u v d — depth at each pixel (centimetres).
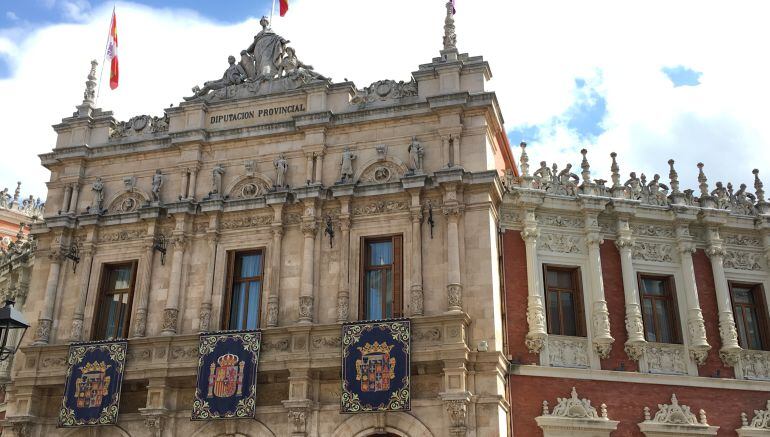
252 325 3086
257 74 3566
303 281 2992
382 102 3284
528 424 2827
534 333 2936
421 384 2780
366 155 3198
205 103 3475
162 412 2897
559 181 3250
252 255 3209
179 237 3209
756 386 3006
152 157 3475
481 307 2830
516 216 3162
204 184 3353
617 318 3056
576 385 2905
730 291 3238
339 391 2848
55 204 3506
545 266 3122
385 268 3033
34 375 3098
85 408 2992
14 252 4275
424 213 3012
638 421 2892
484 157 3064
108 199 3450
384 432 2731
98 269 3300
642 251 3195
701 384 2978
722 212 3247
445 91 3186
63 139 3625
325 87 3338
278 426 2834
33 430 3070
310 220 3078
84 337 3195
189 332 3088
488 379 2716
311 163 3228
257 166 3319
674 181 3341
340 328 2858
